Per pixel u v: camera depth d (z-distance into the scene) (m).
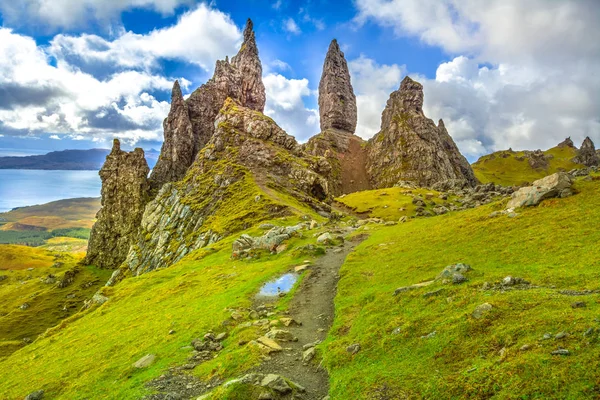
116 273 171.00
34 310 166.00
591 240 31.98
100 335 48.59
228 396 19.23
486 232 44.56
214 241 118.06
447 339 19.66
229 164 185.88
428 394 15.92
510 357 15.70
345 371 21.19
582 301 18.48
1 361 59.16
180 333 35.88
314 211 149.62
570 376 13.05
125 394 24.50
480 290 24.66
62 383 32.84
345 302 34.28
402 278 36.59
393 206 178.12
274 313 36.41
